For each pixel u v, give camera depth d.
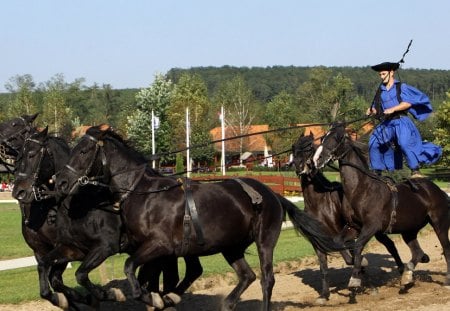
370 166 12.45
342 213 11.80
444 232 12.65
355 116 55.34
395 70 12.30
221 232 9.44
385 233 11.98
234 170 56.97
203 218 9.29
